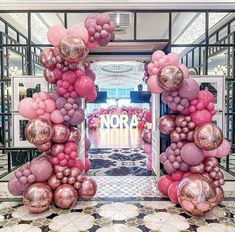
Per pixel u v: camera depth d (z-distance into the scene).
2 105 5.79
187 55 7.88
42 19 5.53
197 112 3.40
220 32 6.43
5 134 5.67
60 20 5.61
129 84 18.69
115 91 18.81
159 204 3.66
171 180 3.77
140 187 4.42
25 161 5.10
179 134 3.49
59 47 3.12
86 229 2.95
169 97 3.43
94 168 5.77
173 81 3.18
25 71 6.41
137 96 10.70
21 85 4.31
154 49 5.30
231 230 2.92
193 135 3.38
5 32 5.57
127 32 5.89
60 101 3.40
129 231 2.90
